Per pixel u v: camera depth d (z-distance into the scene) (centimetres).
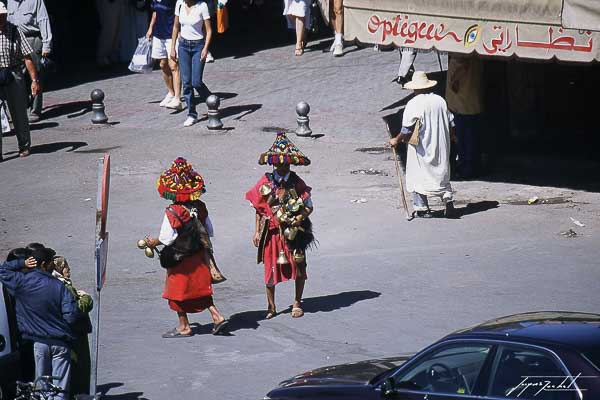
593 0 3700
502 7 3962
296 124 5641
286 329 2958
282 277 3033
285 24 8412
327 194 4450
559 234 3759
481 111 4600
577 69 4916
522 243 3675
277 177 3020
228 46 7875
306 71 6844
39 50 5991
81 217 4275
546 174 4666
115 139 5538
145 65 6488
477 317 2938
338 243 3822
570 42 3838
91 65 7588
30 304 2270
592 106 4925
